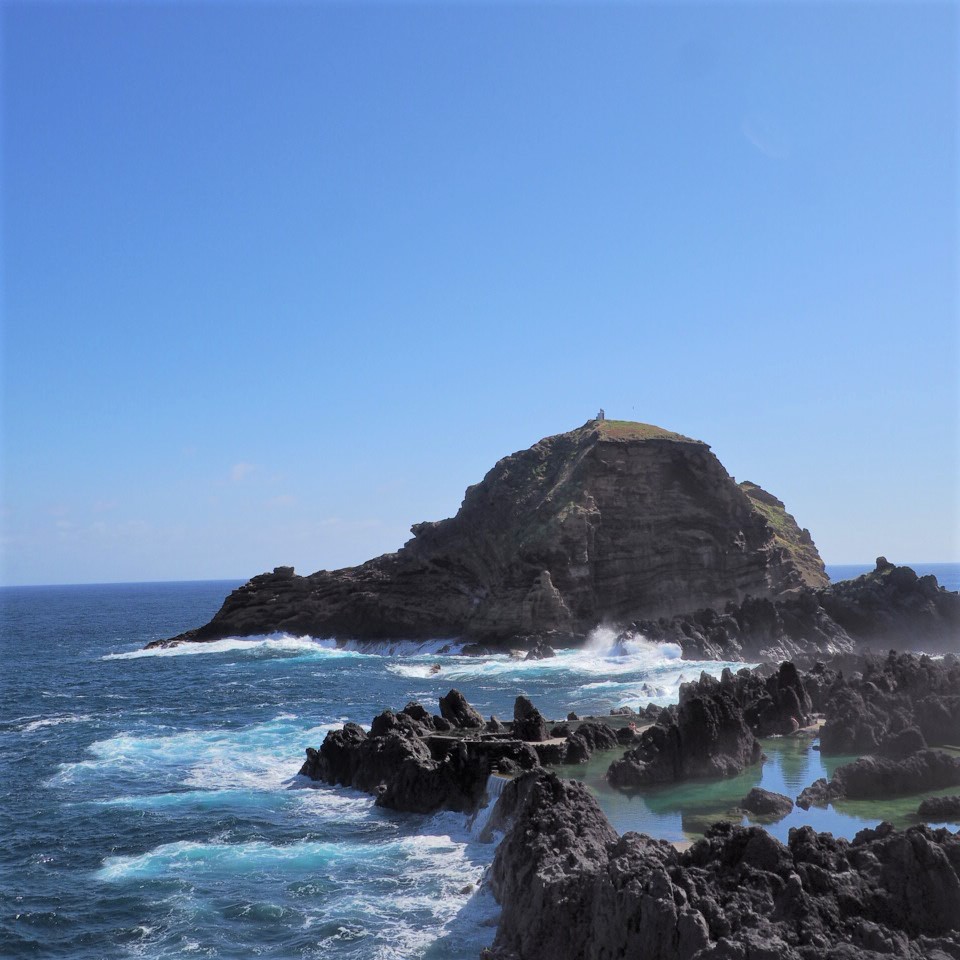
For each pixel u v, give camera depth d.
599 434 159.00
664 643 124.31
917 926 28.28
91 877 44.94
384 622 155.75
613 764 51.72
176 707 98.19
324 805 55.44
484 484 165.00
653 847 33.56
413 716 66.62
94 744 77.56
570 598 142.75
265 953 36.03
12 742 81.00
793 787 48.91
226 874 44.41
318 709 93.81
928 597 131.88
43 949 37.75
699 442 156.62
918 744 51.69
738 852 31.08
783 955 25.47
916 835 29.78
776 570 153.38
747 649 120.12
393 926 37.25
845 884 29.11
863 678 70.94
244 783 61.78
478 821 49.19
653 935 27.62
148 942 37.84
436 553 159.12
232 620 171.12
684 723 52.81
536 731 60.03
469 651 140.25
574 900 31.14
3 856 48.34
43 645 187.62
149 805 56.84
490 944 34.88
